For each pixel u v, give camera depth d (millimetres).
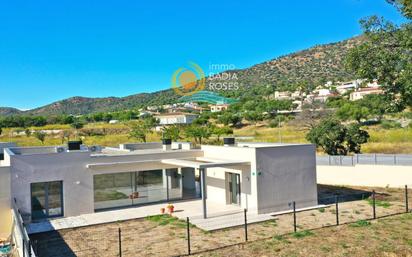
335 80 156875
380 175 28953
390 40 13688
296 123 73312
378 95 14844
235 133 72312
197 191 26547
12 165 19688
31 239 17172
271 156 21344
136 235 17406
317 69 181750
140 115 118188
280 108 97125
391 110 14195
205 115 101375
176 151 24953
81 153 21609
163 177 24719
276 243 15570
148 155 23875
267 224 18781
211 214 20844
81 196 21469
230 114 91188
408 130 54625
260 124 83188
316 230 17359
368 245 14945
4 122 93250
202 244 15750
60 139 71250
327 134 40625
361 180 29797
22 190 19891
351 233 16656
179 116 101625
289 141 55000
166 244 15898
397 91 13648
